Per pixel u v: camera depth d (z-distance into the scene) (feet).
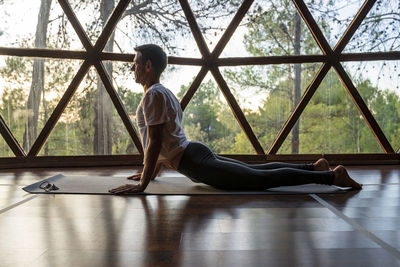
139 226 6.79
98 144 18.26
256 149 18.48
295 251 5.42
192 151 9.96
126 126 18.11
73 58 17.33
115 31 18.44
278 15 18.72
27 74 17.10
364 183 11.99
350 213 7.78
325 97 18.81
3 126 16.63
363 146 19.12
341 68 18.31
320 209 8.15
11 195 9.82
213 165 9.77
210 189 10.54
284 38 18.92
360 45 18.60
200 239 5.99
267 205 8.59
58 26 17.58
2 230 6.50
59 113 17.26
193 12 18.67
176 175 13.92
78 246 5.64
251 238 6.04
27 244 5.73
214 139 19.11
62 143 17.84
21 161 16.58
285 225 6.84
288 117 19.08
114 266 4.84
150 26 18.75
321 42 18.28
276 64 18.70
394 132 19.16
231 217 7.46
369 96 18.94
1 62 16.69
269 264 4.91
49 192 10.05
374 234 6.27
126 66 18.22
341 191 10.28
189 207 8.38
